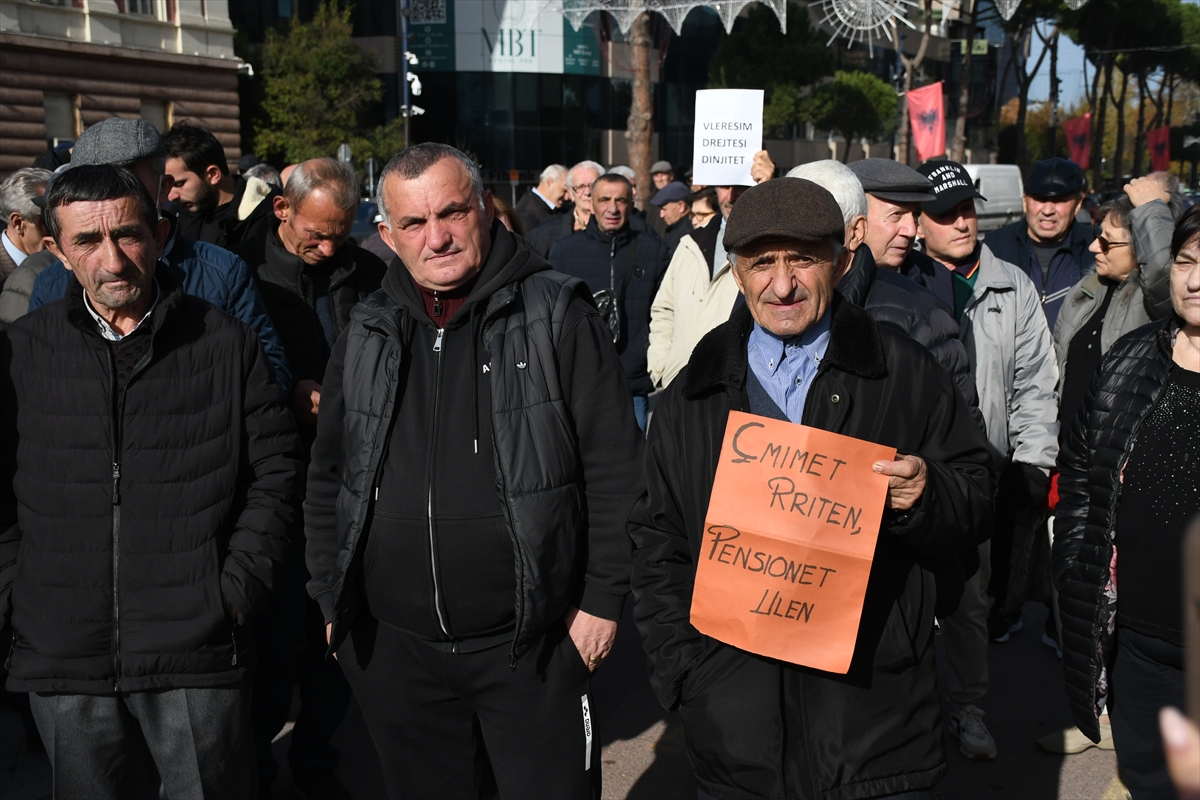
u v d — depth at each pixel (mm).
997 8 8828
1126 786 2557
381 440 2379
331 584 2559
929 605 2123
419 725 2521
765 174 4375
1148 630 2412
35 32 18547
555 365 2369
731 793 2082
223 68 22609
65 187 2383
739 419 2047
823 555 1960
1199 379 2393
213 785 2607
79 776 2553
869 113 32094
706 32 42219
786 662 2055
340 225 3381
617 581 2412
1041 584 4086
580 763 2455
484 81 39156
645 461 2270
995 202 22719
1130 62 50406
